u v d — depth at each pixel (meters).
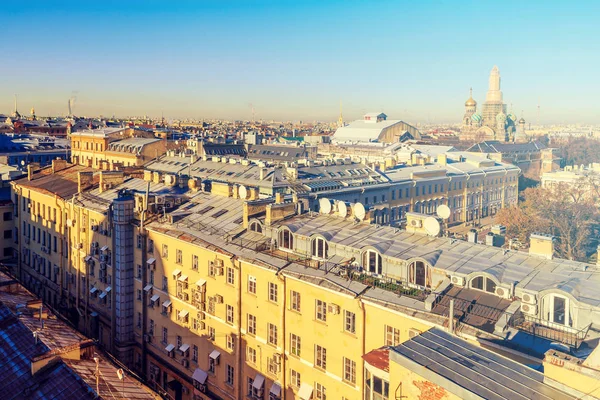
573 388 23.59
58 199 78.81
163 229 59.50
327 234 46.72
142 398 35.53
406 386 26.88
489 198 178.50
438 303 36.22
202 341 54.94
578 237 122.31
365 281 40.84
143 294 62.78
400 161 171.25
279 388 46.00
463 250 42.22
